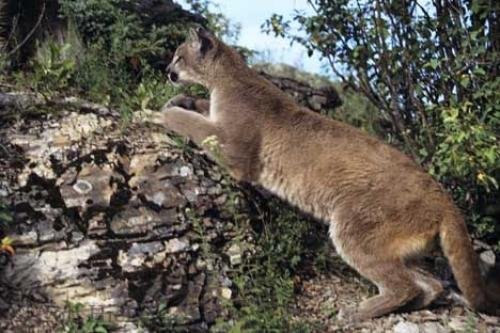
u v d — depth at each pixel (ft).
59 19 16.22
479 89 15.44
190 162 14.24
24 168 13.35
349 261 13.78
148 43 16.51
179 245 13.30
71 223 13.06
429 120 16.46
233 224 13.92
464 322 13.55
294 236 14.34
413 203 13.57
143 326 12.50
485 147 14.69
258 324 12.63
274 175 14.37
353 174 13.80
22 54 15.97
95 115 14.35
